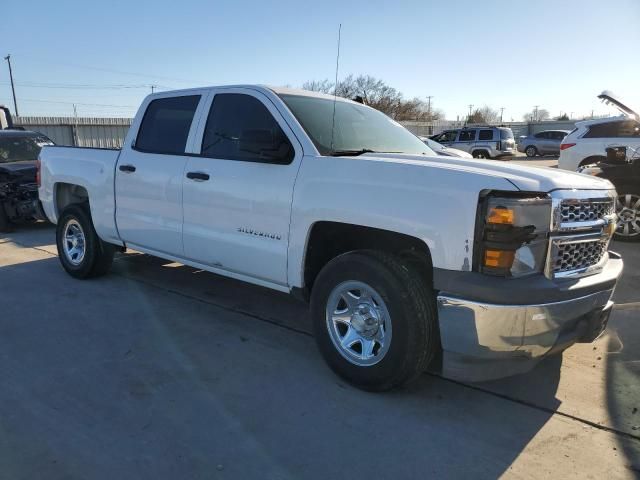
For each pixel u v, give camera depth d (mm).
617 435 3059
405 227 3160
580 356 4105
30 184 9242
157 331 4492
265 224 3951
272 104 4082
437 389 3564
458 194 2996
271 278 4008
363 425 3119
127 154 5215
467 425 3145
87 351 4074
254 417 3184
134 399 3363
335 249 3939
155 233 4930
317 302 3662
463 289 2961
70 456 2773
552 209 3006
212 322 4719
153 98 5121
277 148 3857
